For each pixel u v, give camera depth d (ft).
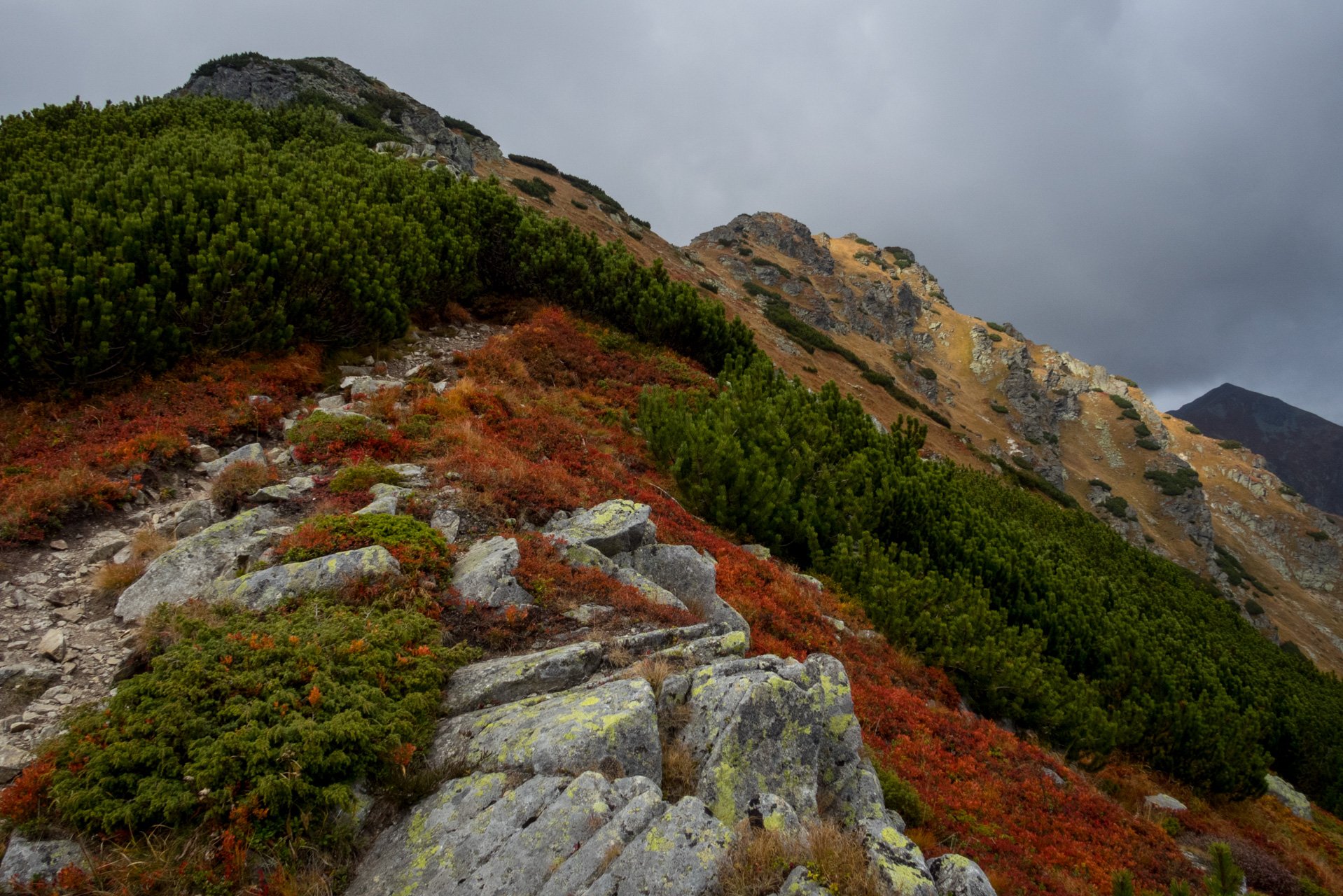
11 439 32.94
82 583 24.71
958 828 27.71
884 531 60.29
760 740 19.67
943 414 295.69
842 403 73.61
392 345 59.82
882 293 424.05
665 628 26.55
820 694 23.13
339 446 37.22
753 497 52.90
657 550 35.01
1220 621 101.65
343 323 54.95
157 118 80.53
